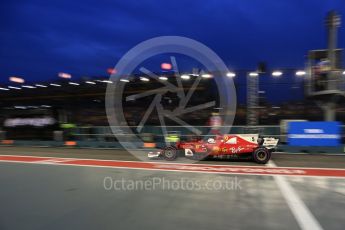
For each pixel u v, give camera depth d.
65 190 7.80
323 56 16.84
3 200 7.01
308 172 9.97
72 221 5.63
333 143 14.52
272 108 21.77
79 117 24.86
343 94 16.31
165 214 5.94
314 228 5.25
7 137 24.66
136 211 6.13
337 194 7.31
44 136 23.39
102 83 24.42
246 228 5.25
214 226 5.34
